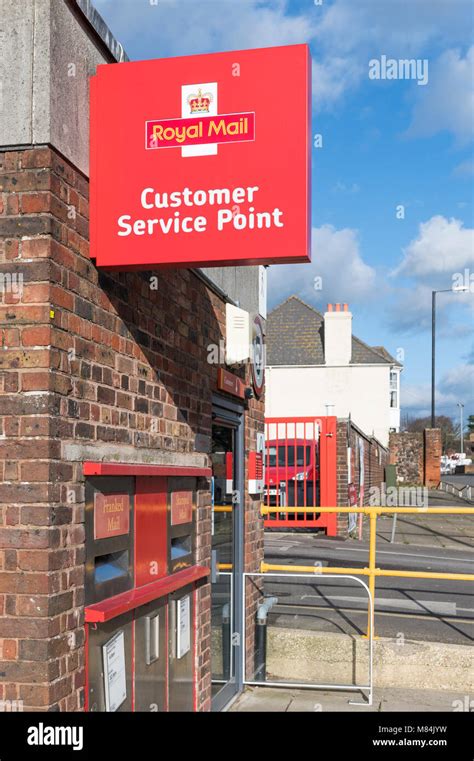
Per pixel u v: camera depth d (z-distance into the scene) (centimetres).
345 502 1636
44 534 318
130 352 420
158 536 454
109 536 381
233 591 671
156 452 455
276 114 371
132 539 413
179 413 507
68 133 355
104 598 375
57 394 331
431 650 682
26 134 334
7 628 317
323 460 1655
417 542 1614
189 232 372
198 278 559
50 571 319
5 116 337
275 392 3578
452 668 677
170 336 491
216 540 618
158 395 465
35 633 315
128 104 380
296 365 3553
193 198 373
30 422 323
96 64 395
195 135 375
